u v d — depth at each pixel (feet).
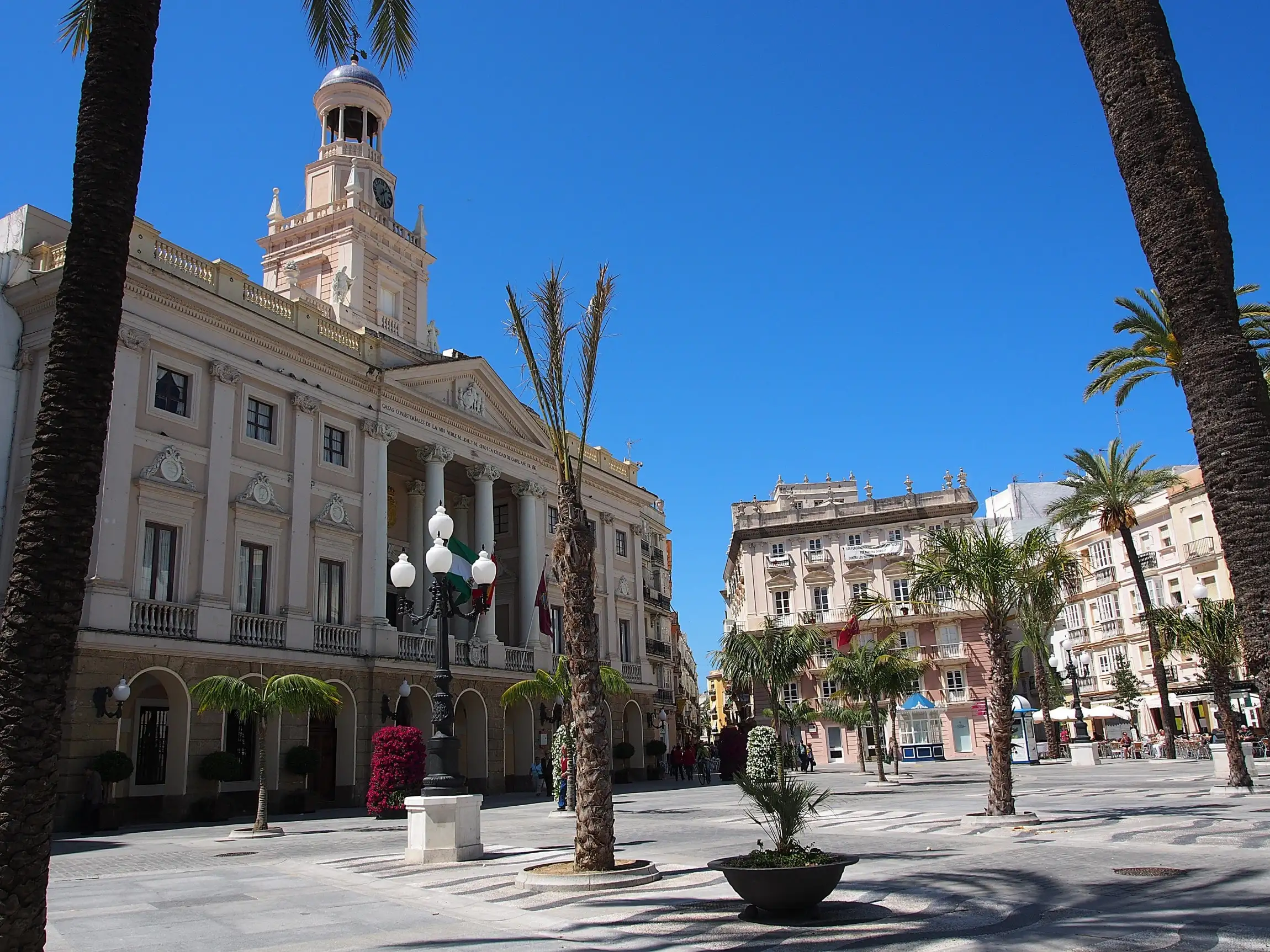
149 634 81.71
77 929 31.09
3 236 91.71
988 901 30.94
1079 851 43.24
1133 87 28.35
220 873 46.14
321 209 136.98
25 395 85.25
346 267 132.36
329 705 71.10
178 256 92.38
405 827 72.13
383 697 103.24
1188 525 172.86
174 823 80.84
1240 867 36.29
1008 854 42.83
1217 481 26.30
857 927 27.53
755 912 29.99
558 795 80.94
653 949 25.72
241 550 94.43
